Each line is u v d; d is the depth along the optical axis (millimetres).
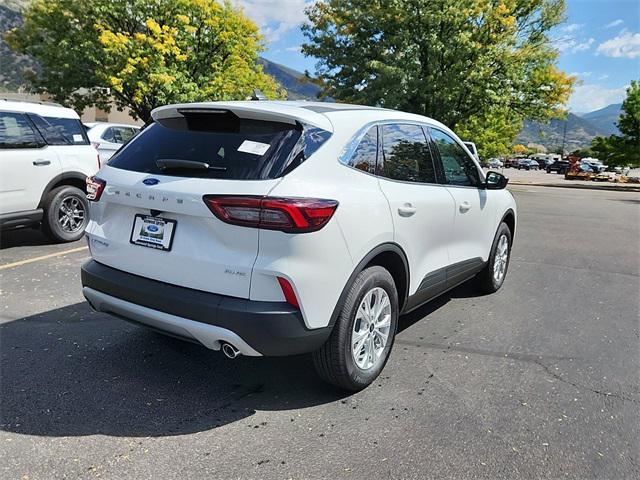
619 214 15383
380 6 22250
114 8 21406
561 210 16125
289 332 2688
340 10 23766
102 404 3004
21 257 6355
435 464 2537
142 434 2713
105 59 21125
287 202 2609
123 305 3037
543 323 4738
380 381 3434
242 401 3107
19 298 4812
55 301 4754
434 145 4199
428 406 3113
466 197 4441
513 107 26438
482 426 2904
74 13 21781
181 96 21938
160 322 2875
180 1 22078
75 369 3439
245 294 2670
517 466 2547
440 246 4047
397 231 3348
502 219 5426
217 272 2705
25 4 22984
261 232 2623
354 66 23875
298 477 2402
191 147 3029
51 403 2990
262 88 28953
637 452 2705
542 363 3822
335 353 3000
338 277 2877
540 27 25281
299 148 2854
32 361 3533
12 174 6422
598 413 3100
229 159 2846
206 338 2746
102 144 12305
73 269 5852
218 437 2713
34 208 6734
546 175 56906
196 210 2727
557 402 3223
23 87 24641
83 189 7418
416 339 4238
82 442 2619
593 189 33406
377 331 3336
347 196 2947
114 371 3432
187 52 22953
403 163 3666
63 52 21359
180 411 2965
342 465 2506
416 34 22031
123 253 3086
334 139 3047
